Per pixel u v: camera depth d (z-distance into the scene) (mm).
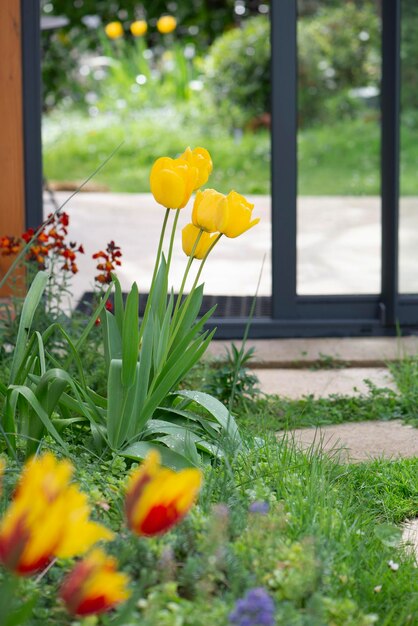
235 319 5293
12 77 5191
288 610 1964
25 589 2055
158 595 1948
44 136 11742
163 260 3293
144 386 3115
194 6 13188
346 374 4746
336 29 11531
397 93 5164
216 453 3047
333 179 9953
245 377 4098
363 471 3359
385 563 2568
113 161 11164
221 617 1939
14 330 4156
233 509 2576
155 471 1695
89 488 2584
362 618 2115
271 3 5078
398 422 4051
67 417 3236
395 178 5215
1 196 5254
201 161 3074
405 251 5328
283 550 2238
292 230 5258
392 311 5273
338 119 11641
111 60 12875
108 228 7730
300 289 5375
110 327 3285
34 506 1535
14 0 5113
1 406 3156
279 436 3797
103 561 1601
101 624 2033
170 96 12805
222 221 2963
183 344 3193
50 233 4273
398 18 5094
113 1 13016
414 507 3139
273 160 5199
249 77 12328
